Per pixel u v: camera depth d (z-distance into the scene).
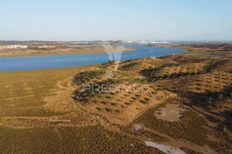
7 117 45.56
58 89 68.94
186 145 35.22
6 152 31.97
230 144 35.50
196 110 49.97
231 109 47.56
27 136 37.03
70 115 46.72
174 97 59.44
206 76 72.88
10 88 70.81
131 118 45.44
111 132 39.12
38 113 48.06
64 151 32.53
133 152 32.59
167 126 42.09
